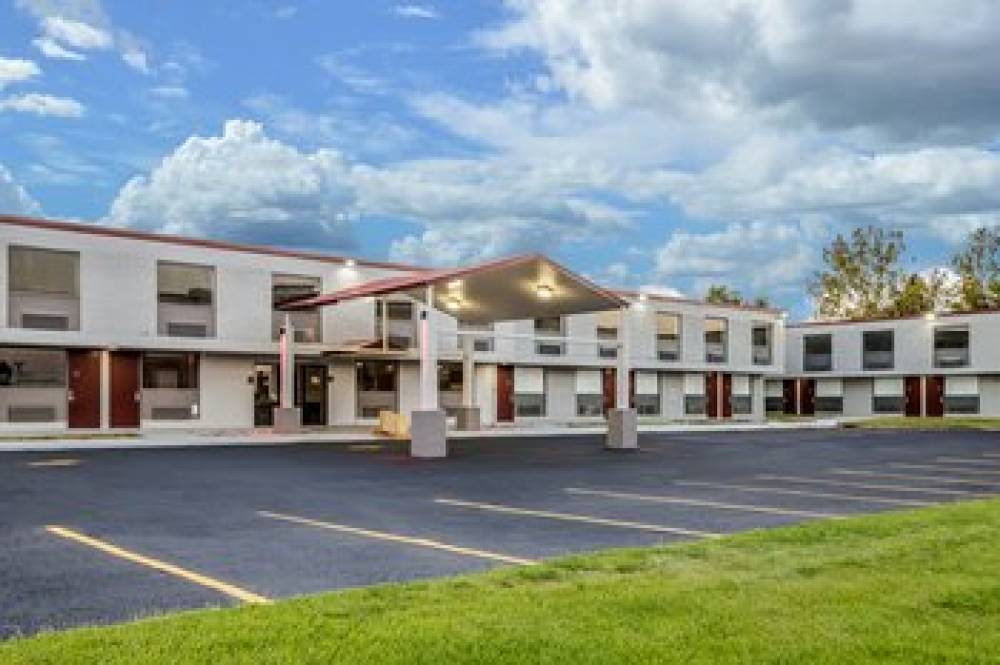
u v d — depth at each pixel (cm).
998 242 7312
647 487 1488
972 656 504
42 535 964
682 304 4700
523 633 539
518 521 1084
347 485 1501
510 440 2858
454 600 629
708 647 516
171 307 3033
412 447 2136
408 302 3609
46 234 2761
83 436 2678
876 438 3133
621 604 612
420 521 1082
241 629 544
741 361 4991
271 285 3241
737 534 926
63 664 476
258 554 852
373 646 510
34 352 2777
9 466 1784
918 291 7750
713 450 2441
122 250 2912
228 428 3150
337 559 828
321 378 3409
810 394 5866
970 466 1961
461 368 3822
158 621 566
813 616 587
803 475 1725
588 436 3117
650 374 4603
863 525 977
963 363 5122
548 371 4166
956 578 704
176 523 1057
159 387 3016
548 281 2447
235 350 3122
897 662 495
